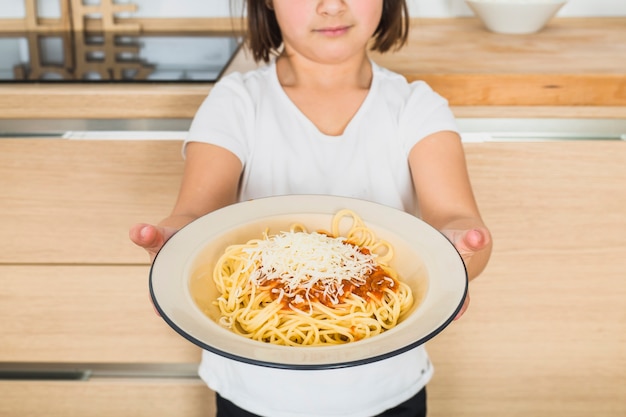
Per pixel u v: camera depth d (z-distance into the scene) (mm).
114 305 1579
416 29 1854
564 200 1497
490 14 1775
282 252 842
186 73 1546
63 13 2043
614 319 1601
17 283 1566
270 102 1249
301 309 818
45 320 1593
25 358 1629
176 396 1657
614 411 1690
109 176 1485
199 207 1083
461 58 1550
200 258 846
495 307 1585
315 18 1130
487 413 1683
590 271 1558
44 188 1496
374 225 909
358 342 689
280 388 1061
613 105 1441
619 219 1516
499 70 1443
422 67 1471
